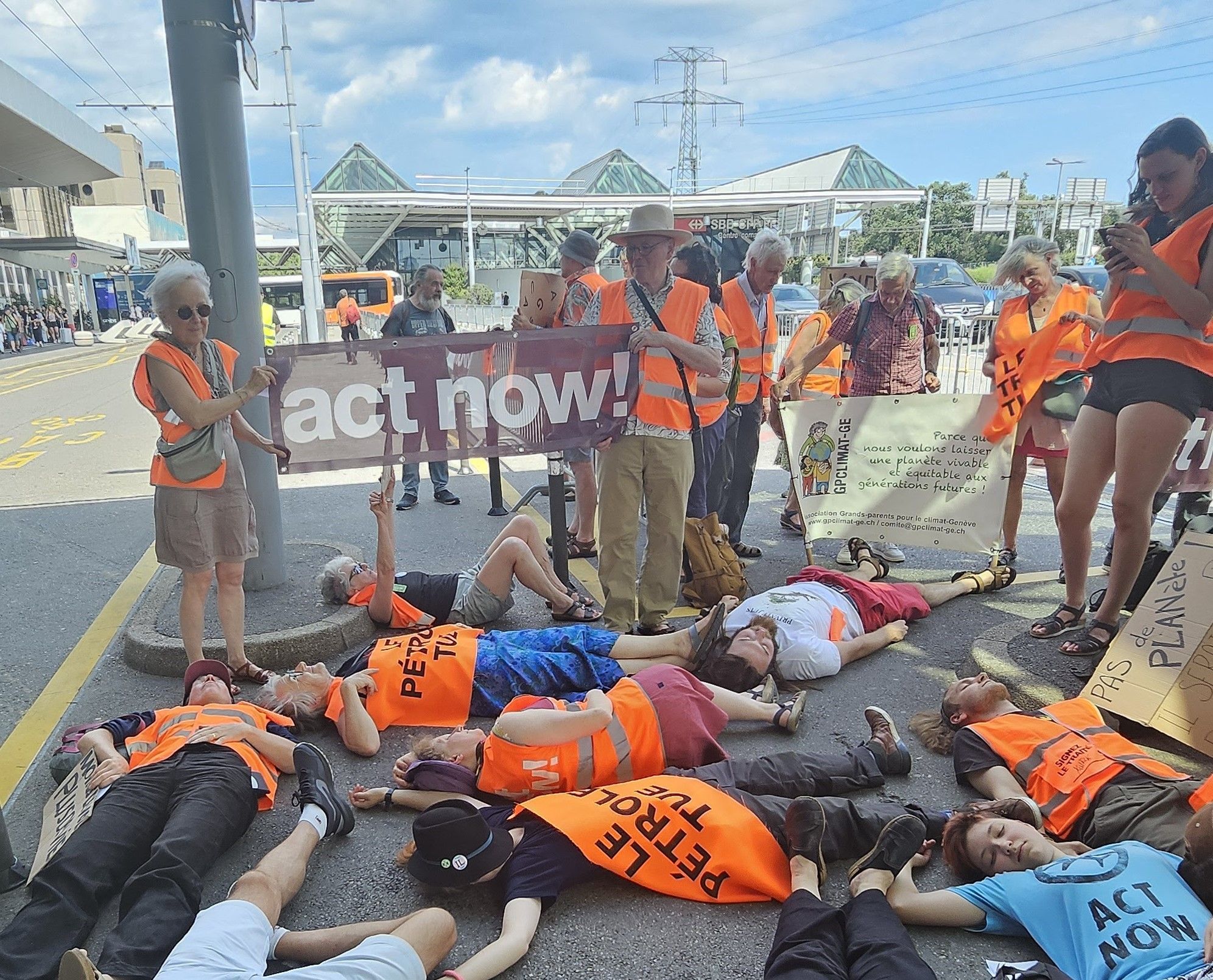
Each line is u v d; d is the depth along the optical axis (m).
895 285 5.36
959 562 5.76
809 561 5.30
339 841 2.83
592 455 5.72
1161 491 4.96
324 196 39.38
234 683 3.95
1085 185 42.53
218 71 4.27
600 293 4.50
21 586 5.39
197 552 3.67
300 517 7.08
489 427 4.37
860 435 5.23
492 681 3.57
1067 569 3.96
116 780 2.71
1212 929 1.91
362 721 3.38
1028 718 3.06
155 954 2.12
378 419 4.27
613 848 2.48
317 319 23.78
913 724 3.50
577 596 4.72
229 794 2.68
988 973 2.23
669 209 4.16
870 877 2.42
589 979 2.22
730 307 5.58
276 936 2.22
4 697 3.88
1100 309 4.84
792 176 51.41
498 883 2.53
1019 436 5.11
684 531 4.64
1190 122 3.17
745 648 3.71
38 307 43.94
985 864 2.50
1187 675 3.10
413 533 6.52
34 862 2.62
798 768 2.97
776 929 2.37
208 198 4.37
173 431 3.56
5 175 30.41
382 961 2.01
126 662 4.21
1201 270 3.19
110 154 32.94
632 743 2.94
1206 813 2.18
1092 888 2.20
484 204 42.06
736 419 5.53
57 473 9.14
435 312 7.39
